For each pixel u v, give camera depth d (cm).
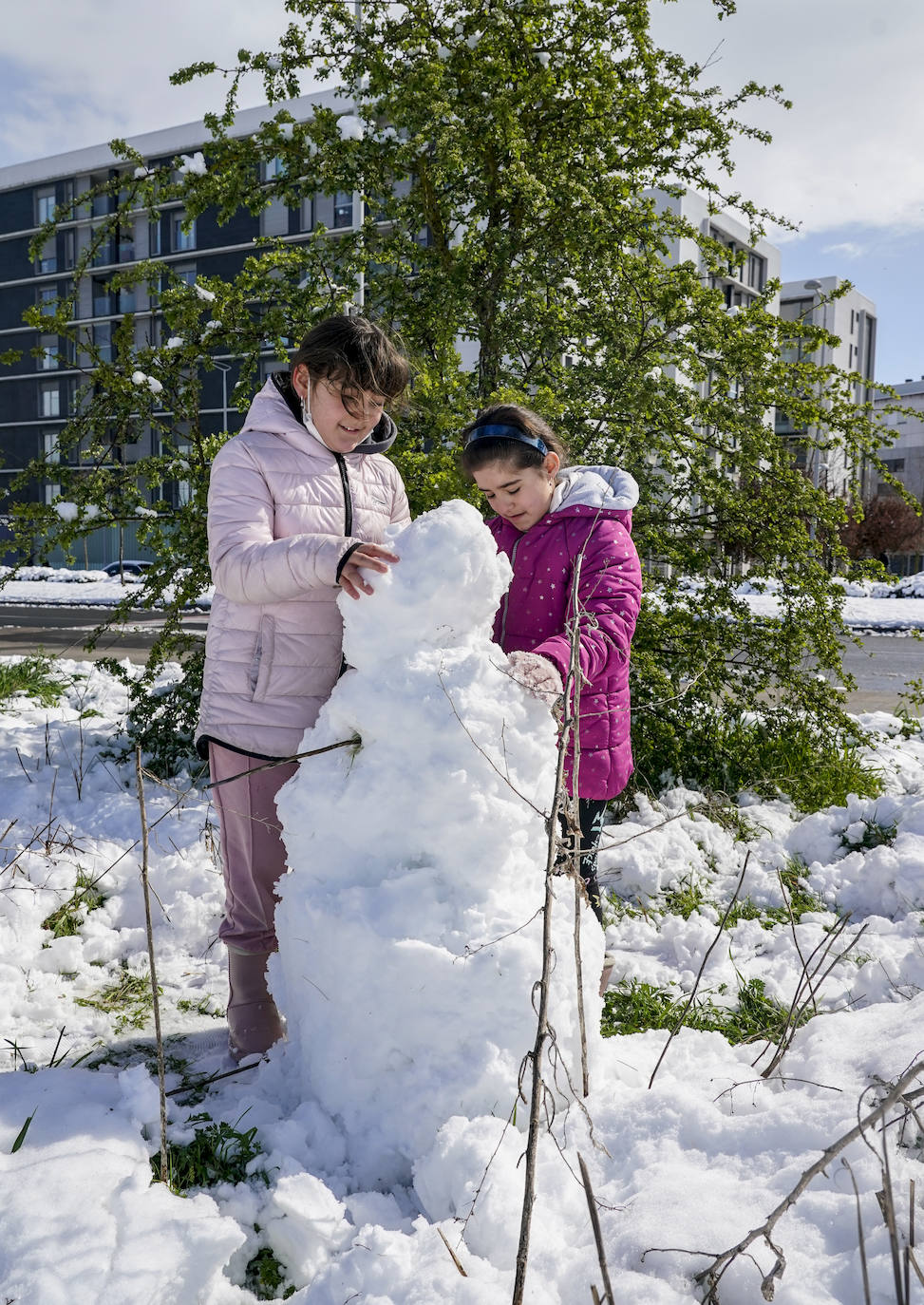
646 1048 227
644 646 505
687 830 413
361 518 237
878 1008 230
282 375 240
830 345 492
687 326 524
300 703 228
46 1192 163
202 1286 153
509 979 178
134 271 496
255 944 233
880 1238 145
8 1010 260
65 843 369
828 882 368
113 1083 207
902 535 3978
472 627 199
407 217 551
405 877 188
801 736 509
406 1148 179
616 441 493
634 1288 141
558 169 512
